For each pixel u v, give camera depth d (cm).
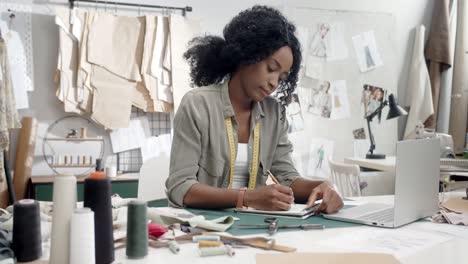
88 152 308
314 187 150
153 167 207
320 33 372
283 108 175
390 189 252
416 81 395
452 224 123
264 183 165
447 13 394
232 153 155
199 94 156
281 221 122
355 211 134
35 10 292
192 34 320
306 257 88
